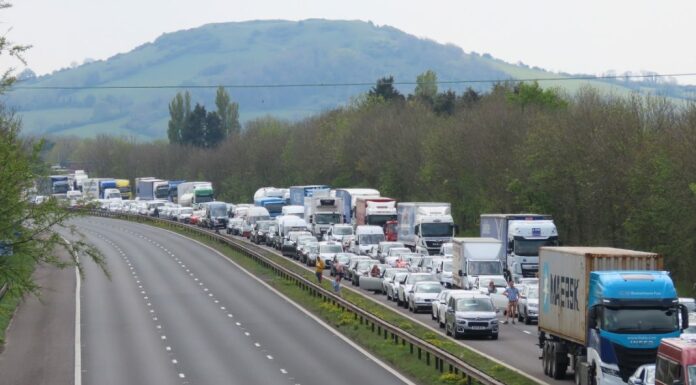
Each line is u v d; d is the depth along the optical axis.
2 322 158.75
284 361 125.50
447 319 147.50
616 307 95.06
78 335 150.88
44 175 117.25
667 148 199.88
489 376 96.31
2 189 104.75
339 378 112.44
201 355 130.88
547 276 111.56
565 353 106.94
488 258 190.25
